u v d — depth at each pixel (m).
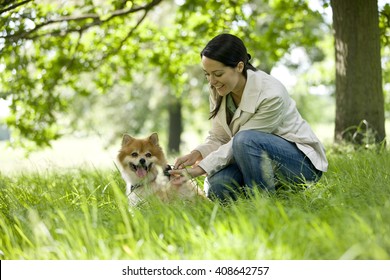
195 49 15.64
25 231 5.14
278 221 4.59
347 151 9.41
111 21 14.20
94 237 4.54
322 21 22.92
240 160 6.25
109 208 5.96
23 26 11.01
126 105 32.34
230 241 4.25
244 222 4.37
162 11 22.30
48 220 5.15
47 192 6.43
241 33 14.85
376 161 7.31
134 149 7.53
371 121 10.20
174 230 4.73
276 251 4.12
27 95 13.55
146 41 15.40
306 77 30.66
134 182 7.48
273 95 6.18
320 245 4.16
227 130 6.69
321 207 5.29
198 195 6.47
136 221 4.83
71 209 5.83
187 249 4.44
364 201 5.16
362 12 10.16
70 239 4.54
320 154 6.63
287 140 6.52
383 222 4.39
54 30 12.58
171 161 11.49
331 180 6.35
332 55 28.00
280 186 6.47
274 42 15.91
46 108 13.46
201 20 15.12
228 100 6.58
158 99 29.61
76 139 48.00
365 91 10.20
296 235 4.28
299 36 17.75
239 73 6.17
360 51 10.19
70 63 13.72
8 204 6.28
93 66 14.30
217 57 5.90
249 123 6.38
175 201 5.91
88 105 30.58
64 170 10.05
